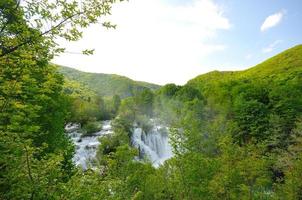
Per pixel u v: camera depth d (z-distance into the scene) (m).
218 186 21.41
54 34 6.93
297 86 88.25
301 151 40.34
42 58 7.20
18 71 7.14
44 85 9.16
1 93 7.15
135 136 75.75
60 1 6.73
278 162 36.94
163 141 80.25
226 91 98.50
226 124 65.75
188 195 21.02
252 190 22.86
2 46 6.62
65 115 25.56
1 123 7.55
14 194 5.93
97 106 92.12
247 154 23.78
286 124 59.59
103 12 7.13
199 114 80.25
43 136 21.55
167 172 24.02
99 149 50.28
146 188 21.56
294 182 25.50
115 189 12.37
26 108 9.06
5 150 6.41
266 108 69.56
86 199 7.65
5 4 6.39
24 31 6.52
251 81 117.19
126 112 87.12
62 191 6.75
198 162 21.08
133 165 20.55
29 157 6.53
